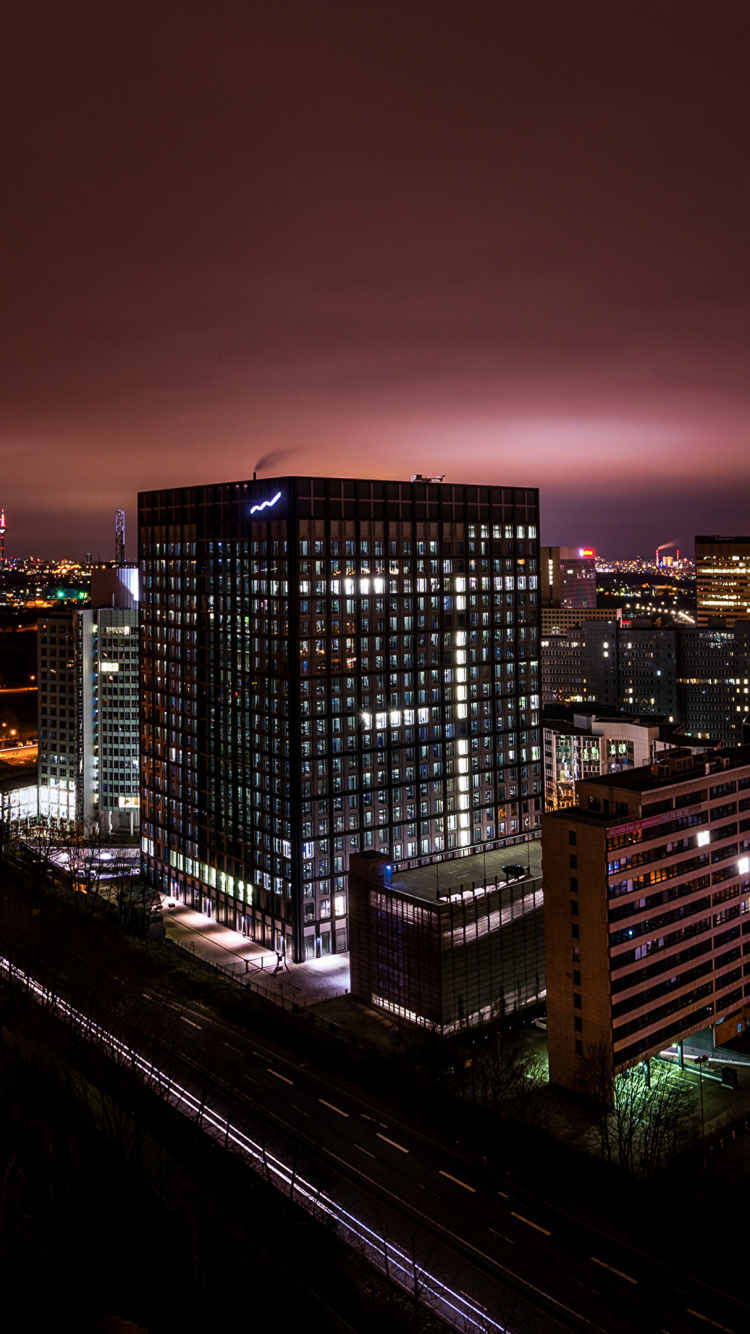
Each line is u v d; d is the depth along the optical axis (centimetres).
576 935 13000
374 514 19238
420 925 15012
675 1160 11531
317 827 18488
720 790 14162
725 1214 10631
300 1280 9319
